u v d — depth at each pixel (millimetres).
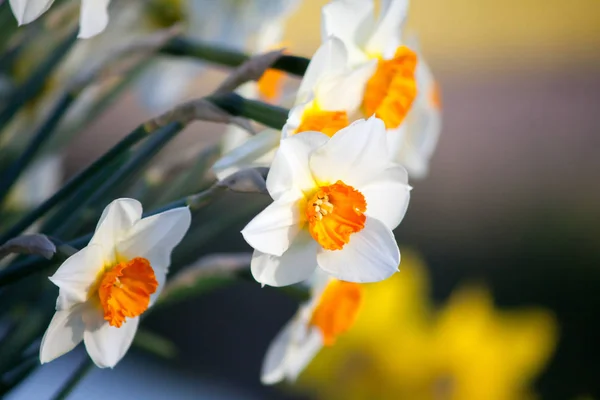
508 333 1047
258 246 700
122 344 708
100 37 838
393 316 1029
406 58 739
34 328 772
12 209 849
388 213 717
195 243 800
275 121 713
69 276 685
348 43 748
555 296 1951
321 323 828
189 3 833
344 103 730
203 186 793
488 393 1017
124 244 699
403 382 1015
